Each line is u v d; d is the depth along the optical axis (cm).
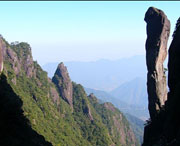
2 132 4078
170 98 4838
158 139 4791
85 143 14250
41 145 5112
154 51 5912
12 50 13275
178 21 5094
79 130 15400
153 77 5919
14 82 11456
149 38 6028
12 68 12544
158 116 5541
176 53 4775
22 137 4525
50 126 11600
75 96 17462
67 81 17012
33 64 14912
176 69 4747
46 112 12269
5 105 4744
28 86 12938
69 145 11612
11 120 4662
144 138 5838
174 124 4184
